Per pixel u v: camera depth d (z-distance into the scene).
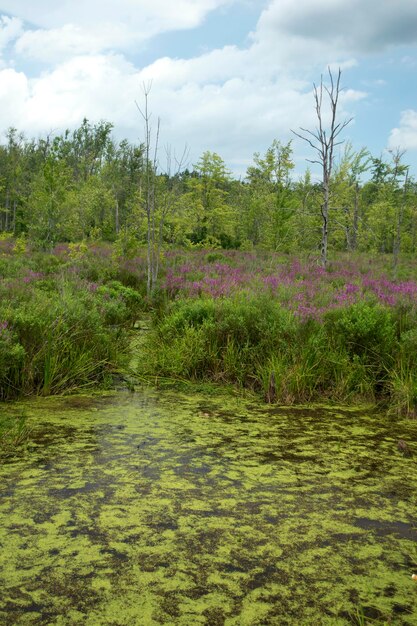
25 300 7.96
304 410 5.17
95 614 2.10
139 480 3.40
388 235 32.41
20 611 2.11
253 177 36.97
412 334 5.98
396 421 4.86
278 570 2.44
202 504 3.09
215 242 27.62
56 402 5.23
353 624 2.08
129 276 14.14
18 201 48.66
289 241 25.47
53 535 2.70
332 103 16.83
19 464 3.62
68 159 62.81
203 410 5.07
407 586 2.34
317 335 6.21
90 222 35.12
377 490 3.35
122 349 7.42
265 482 3.43
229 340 6.46
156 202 18.27
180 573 2.40
